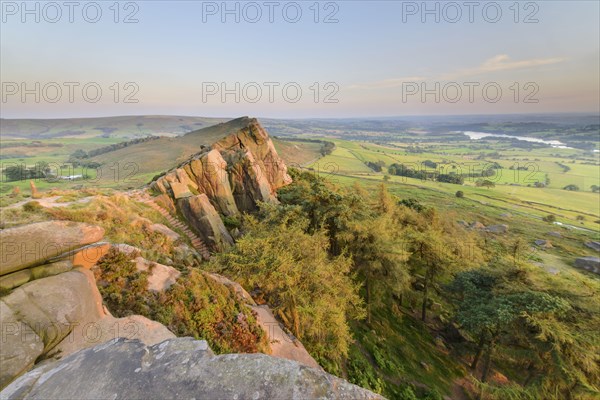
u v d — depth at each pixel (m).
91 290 9.20
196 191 33.94
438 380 23.41
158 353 3.97
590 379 17.92
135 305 12.48
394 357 24.00
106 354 4.02
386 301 32.66
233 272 17.72
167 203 30.36
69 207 18.64
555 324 19.09
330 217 30.27
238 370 3.54
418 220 39.50
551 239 81.62
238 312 15.77
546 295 20.86
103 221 19.73
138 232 21.72
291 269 16.77
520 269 24.44
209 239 28.77
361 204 32.75
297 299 17.36
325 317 17.73
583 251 73.56
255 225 25.83
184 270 16.28
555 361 18.59
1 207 12.27
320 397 3.22
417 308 34.44
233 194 37.88
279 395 3.20
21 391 3.62
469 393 23.25
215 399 3.19
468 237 46.19
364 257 26.28
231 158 39.66
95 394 3.41
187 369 3.61
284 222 22.89
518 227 91.81
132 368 3.71
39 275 8.05
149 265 15.00
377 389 19.42
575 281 23.98
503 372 25.94
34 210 12.55
